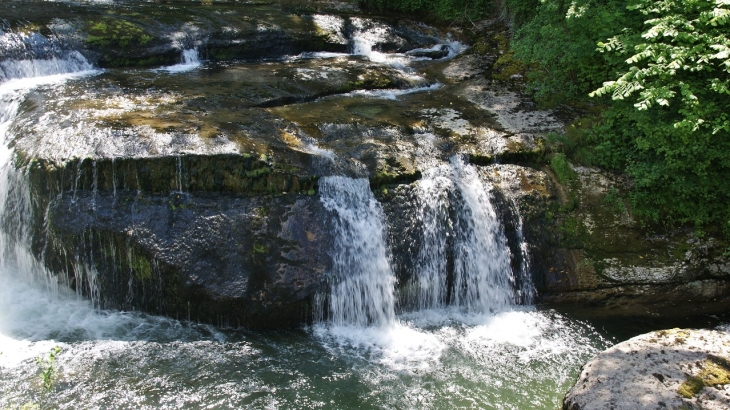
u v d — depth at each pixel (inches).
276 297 298.8
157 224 299.1
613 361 250.1
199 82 445.7
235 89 432.8
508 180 357.1
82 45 461.1
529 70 499.8
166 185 305.4
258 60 527.8
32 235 314.2
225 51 518.3
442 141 371.2
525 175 362.6
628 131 370.0
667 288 342.6
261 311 298.7
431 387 271.3
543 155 376.2
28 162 309.9
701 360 246.7
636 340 265.1
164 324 302.5
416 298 330.6
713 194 347.9
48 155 308.5
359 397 262.8
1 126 363.9
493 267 341.4
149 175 303.1
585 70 430.9
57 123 341.7
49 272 315.3
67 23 473.4
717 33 331.6
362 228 317.7
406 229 326.0
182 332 297.7
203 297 296.2
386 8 676.1
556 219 353.4
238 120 364.5
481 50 567.8
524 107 445.7
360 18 611.5
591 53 406.9
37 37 447.8
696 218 350.3
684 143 339.6
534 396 267.3
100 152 306.0
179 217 301.0
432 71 527.5
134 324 301.0
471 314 332.5
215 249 297.9
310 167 318.3
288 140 346.6
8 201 320.2
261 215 303.7
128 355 278.7
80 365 269.9
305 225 307.6
